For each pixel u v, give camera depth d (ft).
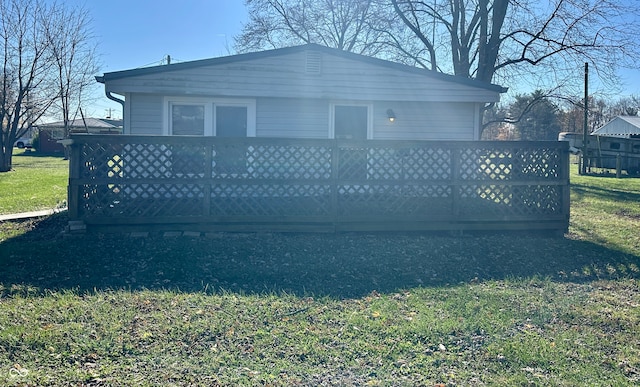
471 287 18.43
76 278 18.58
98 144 24.81
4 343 12.46
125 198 25.35
